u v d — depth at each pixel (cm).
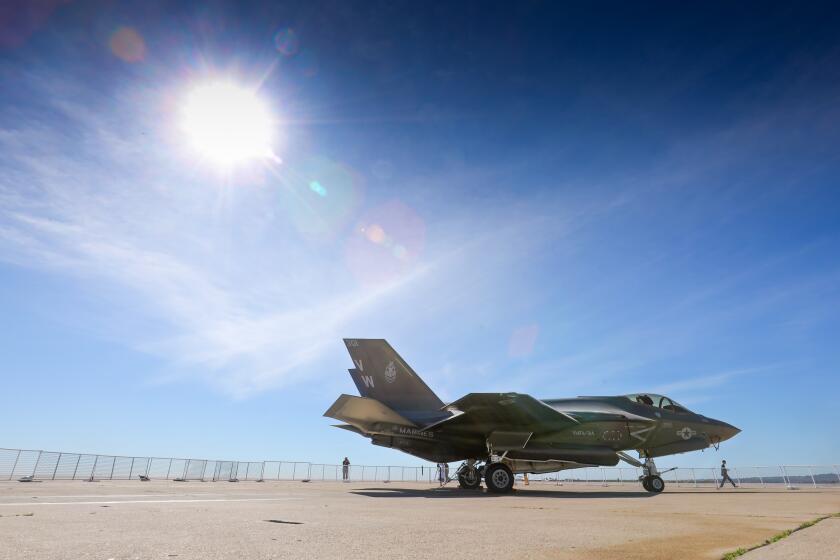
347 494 1187
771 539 386
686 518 590
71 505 677
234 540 372
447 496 1193
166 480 2414
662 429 1625
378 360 1759
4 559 286
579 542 381
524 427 1565
